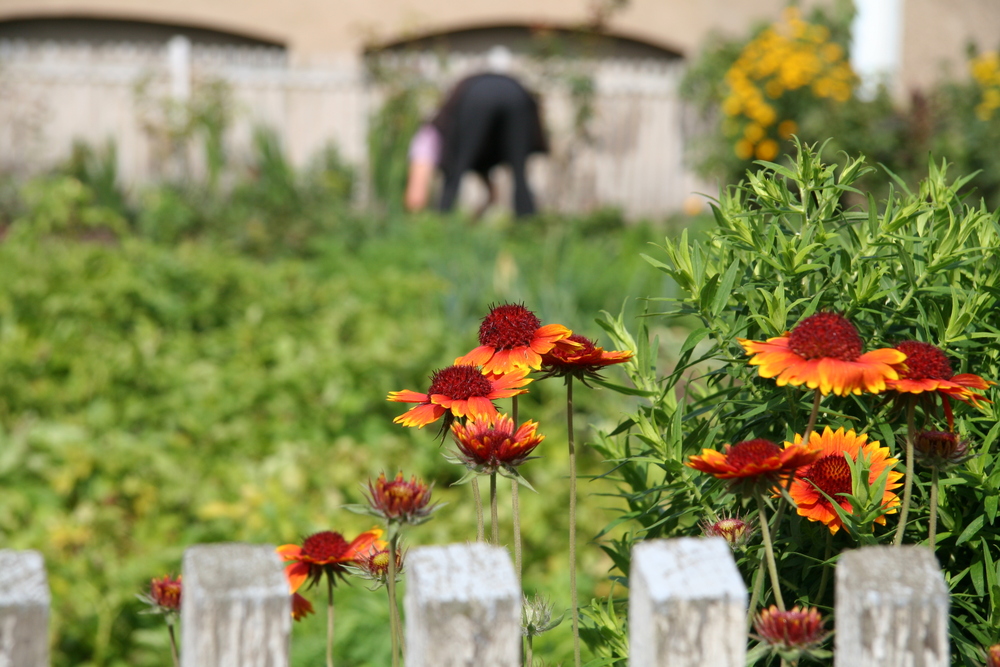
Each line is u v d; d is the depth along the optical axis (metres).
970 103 8.05
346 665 2.52
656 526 1.53
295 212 9.28
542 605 1.46
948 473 1.42
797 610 1.20
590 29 12.27
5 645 1.01
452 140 9.55
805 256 1.53
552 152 12.52
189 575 1.08
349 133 12.54
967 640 1.44
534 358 1.48
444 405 1.47
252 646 1.06
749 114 9.26
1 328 5.06
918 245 1.64
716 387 1.79
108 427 4.19
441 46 13.04
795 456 1.21
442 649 1.04
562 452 4.04
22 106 11.66
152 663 2.88
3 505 3.43
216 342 5.27
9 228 8.59
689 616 1.04
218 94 11.47
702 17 14.22
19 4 13.63
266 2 13.84
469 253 7.30
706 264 1.58
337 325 5.47
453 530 3.49
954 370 1.63
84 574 3.06
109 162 10.12
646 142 12.98
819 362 1.26
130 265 5.98
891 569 1.06
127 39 14.09
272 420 4.32
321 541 1.50
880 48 10.25
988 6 9.19
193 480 3.73
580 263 6.93
